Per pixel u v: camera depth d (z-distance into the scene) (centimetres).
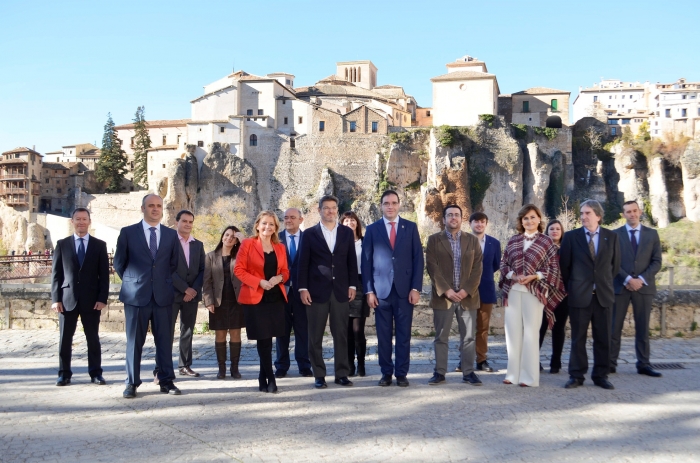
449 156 8488
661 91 13275
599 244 866
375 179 8944
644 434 630
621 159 9475
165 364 848
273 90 9212
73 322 920
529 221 902
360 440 612
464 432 637
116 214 9138
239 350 987
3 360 1126
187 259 1006
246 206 8875
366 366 1069
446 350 894
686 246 7100
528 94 9712
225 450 583
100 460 557
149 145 10362
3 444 604
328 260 901
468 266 891
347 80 11900
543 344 1223
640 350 948
